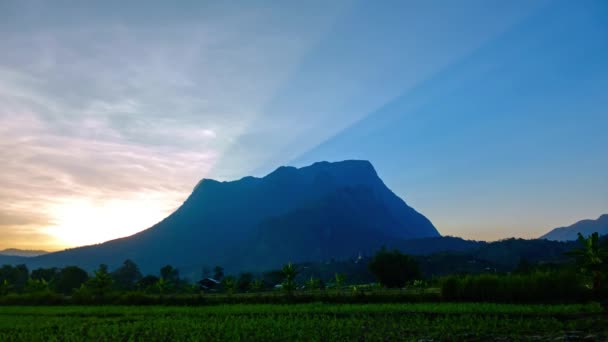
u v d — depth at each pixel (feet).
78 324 132.16
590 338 83.97
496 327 101.81
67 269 457.27
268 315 140.67
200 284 474.08
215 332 107.24
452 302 156.35
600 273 139.23
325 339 93.97
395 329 105.09
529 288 146.20
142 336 106.22
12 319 150.41
